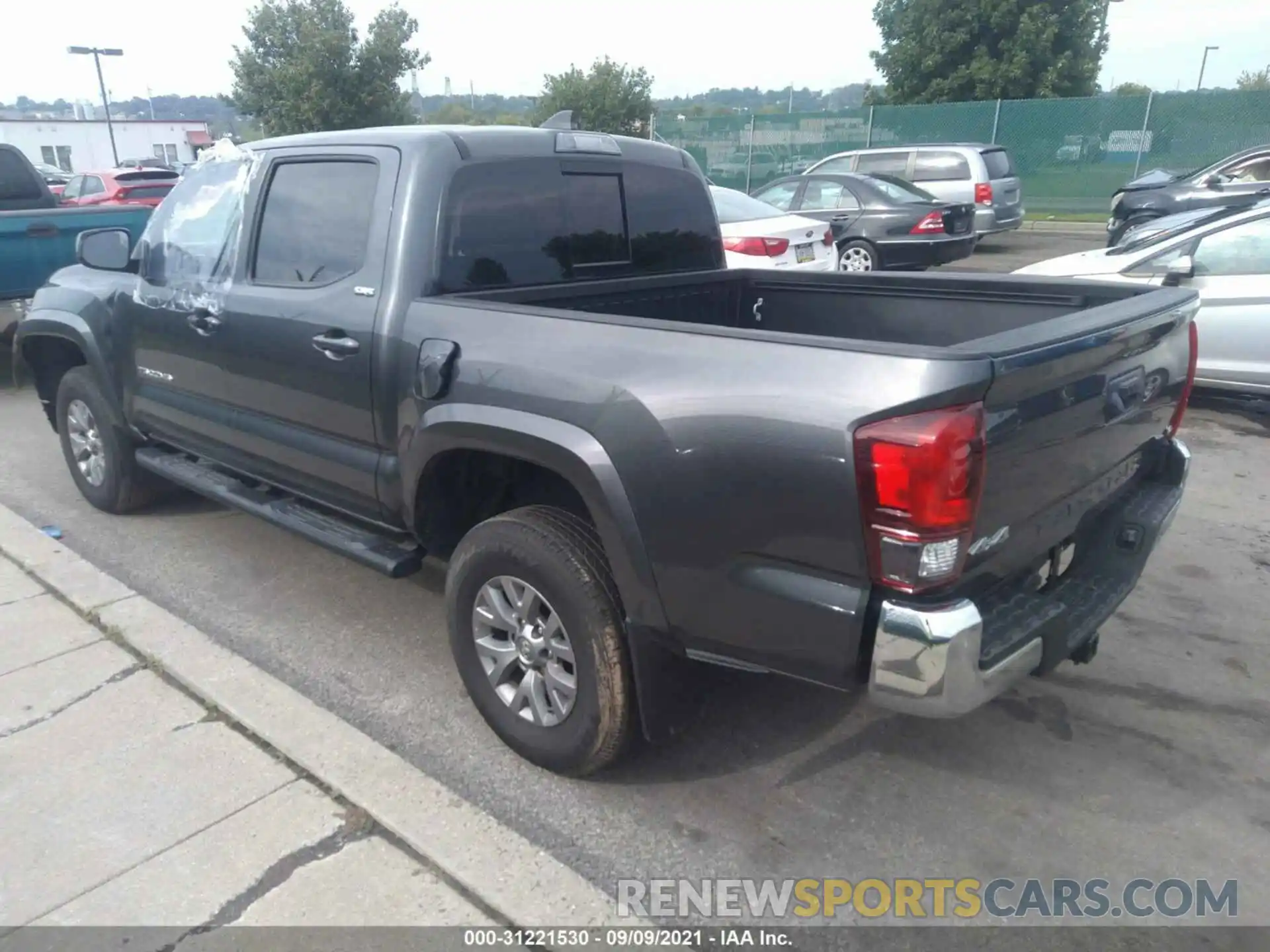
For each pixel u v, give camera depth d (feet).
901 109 75.00
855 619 7.81
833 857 9.38
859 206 42.86
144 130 191.93
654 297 13.55
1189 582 15.34
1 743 10.71
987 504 7.86
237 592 14.89
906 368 7.33
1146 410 10.40
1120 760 10.87
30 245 24.77
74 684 11.91
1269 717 11.71
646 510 8.70
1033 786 10.42
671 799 10.17
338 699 12.00
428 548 11.75
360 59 89.25
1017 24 94.22
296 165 12.45
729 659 8.87
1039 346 7.86
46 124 180.24
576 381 9.14
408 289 10.94
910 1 98.68
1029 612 8.71
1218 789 10.37
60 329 16.83
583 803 10.08
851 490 7.55
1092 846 9.55
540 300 11.98
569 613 9.55
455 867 8.79
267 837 9.29
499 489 11.44
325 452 12.26
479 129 11.94
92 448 17.67
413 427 10.73
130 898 8.54
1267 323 22.58
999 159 54.54
